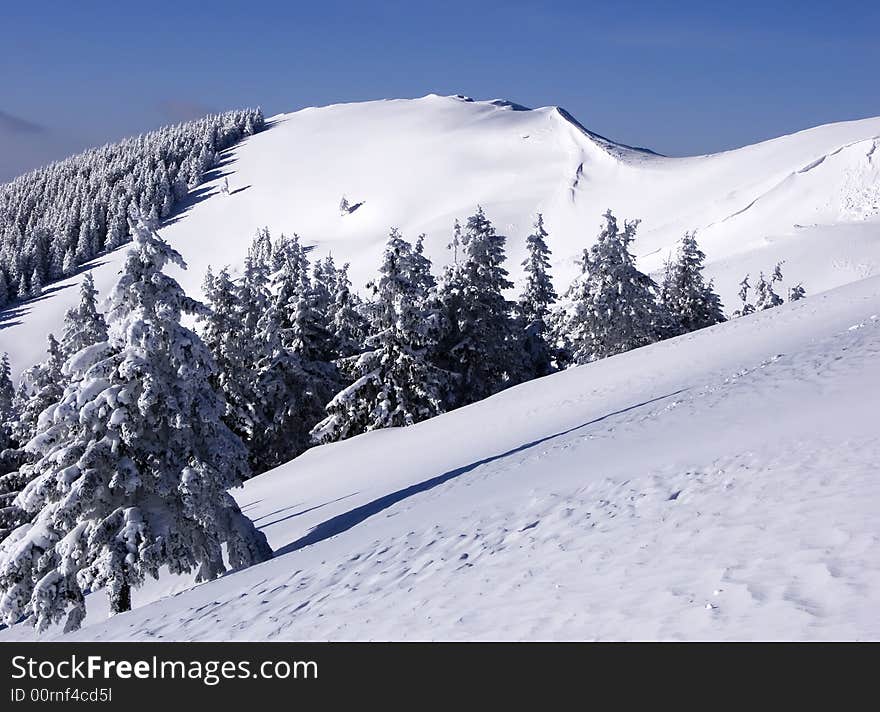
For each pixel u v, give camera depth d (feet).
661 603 24.45
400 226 611.88
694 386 73.15
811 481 31.14
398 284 137.59
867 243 265.13
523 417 99.55
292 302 148.46
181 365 63.31
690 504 33.27
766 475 33.71
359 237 618.44
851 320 88.69
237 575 54.54
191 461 63.87
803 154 431.02
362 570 41.47
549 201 558.15
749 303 218.59
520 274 442.50
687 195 474.90
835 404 43.24
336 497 88.69
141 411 60.80
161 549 60.90
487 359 160.97
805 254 268.62
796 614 20.97
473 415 115.14
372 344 140.77
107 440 61.82
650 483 38.65
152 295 63.98
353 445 126.52
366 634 30.89
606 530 33.83
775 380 57.06
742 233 342.64
